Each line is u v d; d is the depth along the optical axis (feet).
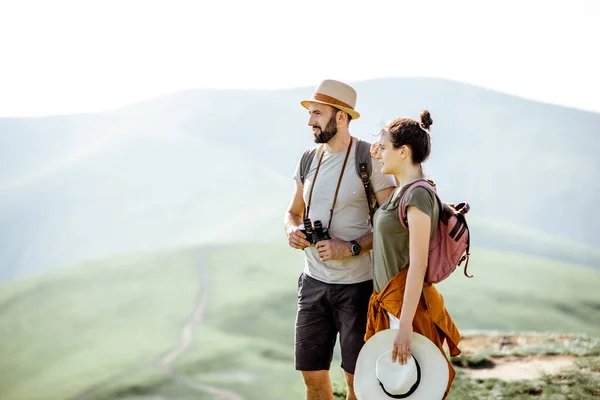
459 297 161.17
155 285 187.21
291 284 179.01
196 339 146.51
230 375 126.52
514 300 160.04
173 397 119.34
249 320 156.46
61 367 144.87
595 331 141.49
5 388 142.20
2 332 165.48
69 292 188.75
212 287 179.73
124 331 158.92
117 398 123.03
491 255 204.54
